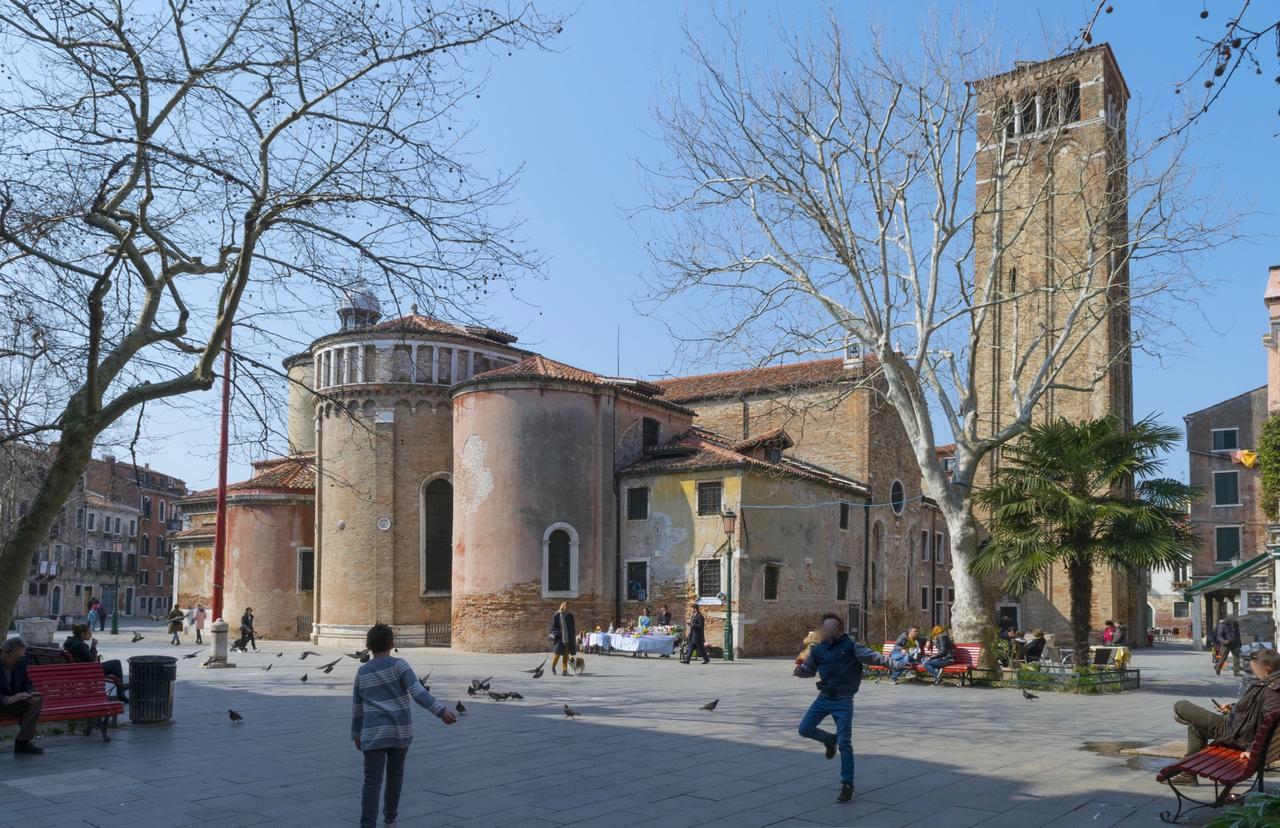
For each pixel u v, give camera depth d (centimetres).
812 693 2056
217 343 1492
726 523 3306
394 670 823
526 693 2048
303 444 4828
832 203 2589
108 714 1370
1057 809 973
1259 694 970
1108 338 5138
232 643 3903
